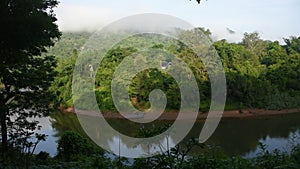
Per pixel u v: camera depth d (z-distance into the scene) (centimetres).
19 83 1043
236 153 1300
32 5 957
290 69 3238
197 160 397
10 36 943
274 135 1761
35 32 967
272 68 3234
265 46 3997
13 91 1085
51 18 1071
